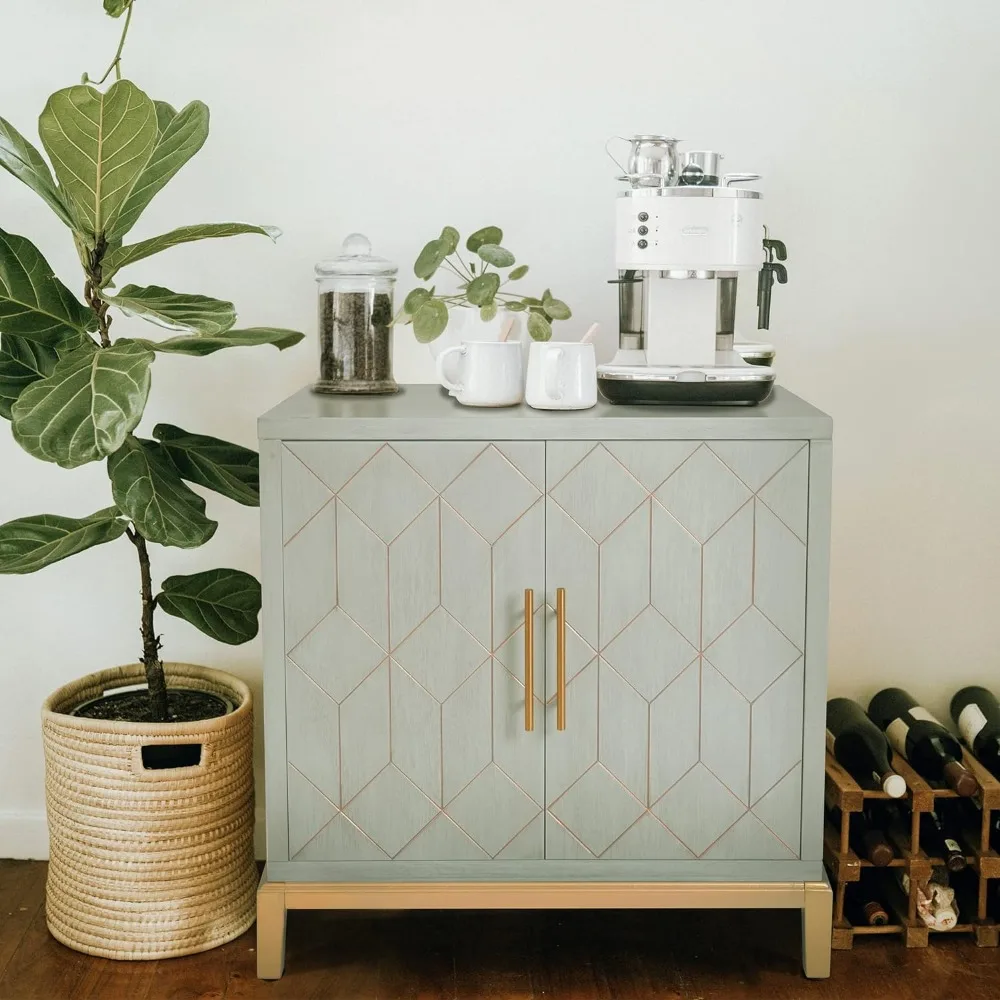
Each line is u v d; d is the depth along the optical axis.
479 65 2.33
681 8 2.31
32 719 2.49
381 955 2.11
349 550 1.92
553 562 1.92
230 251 2.37
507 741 1.97
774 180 2.35
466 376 2.01
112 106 1.83
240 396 2.42
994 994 1.99
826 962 2.02
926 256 2.38
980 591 2.46
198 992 1.99
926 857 2.11
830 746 2.30
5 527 2.00
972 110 2.33
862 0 2.31
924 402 2.42
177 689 2.32
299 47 2.32
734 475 1.90
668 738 1.96
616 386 2.02
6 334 2.05
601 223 2.36
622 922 2.23
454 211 2.36
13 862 2.47
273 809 1.98
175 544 1.90
